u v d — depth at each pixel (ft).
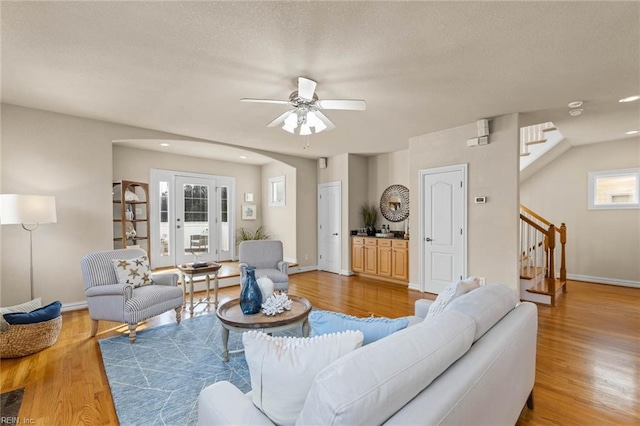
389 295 15.25
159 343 9.46
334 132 14.99
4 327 8.22
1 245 11.06
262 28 6.59
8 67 8.32
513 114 12.26
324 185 21.90
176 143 17.28
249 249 14.92
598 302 13.73
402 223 19.40
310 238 22.25
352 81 9.18
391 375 2.79
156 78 9.00
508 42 7.14
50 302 11.88
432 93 10.12
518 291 12.30
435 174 15.02
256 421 3.30
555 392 6.90
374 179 21.07
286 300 8.80
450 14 6.13
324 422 2.45
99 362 8.27
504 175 12.59
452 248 14.43
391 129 14.44
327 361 3.34
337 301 14.25
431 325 3.81
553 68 8.41
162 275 11.58
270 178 24.00
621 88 9.75
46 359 8.41
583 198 18.22
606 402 6.53
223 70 8.50
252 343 3.57
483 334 4.52
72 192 12.37
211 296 15.08
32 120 11.56
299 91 8.23
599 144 17.67
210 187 22.41
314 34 6.82
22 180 11.37
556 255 19.10
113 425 5.80
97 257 10.36
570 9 5.99
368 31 6.70
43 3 5.74
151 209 19.69
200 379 7.41
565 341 9.56
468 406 3.23
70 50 7.47
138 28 6.59
